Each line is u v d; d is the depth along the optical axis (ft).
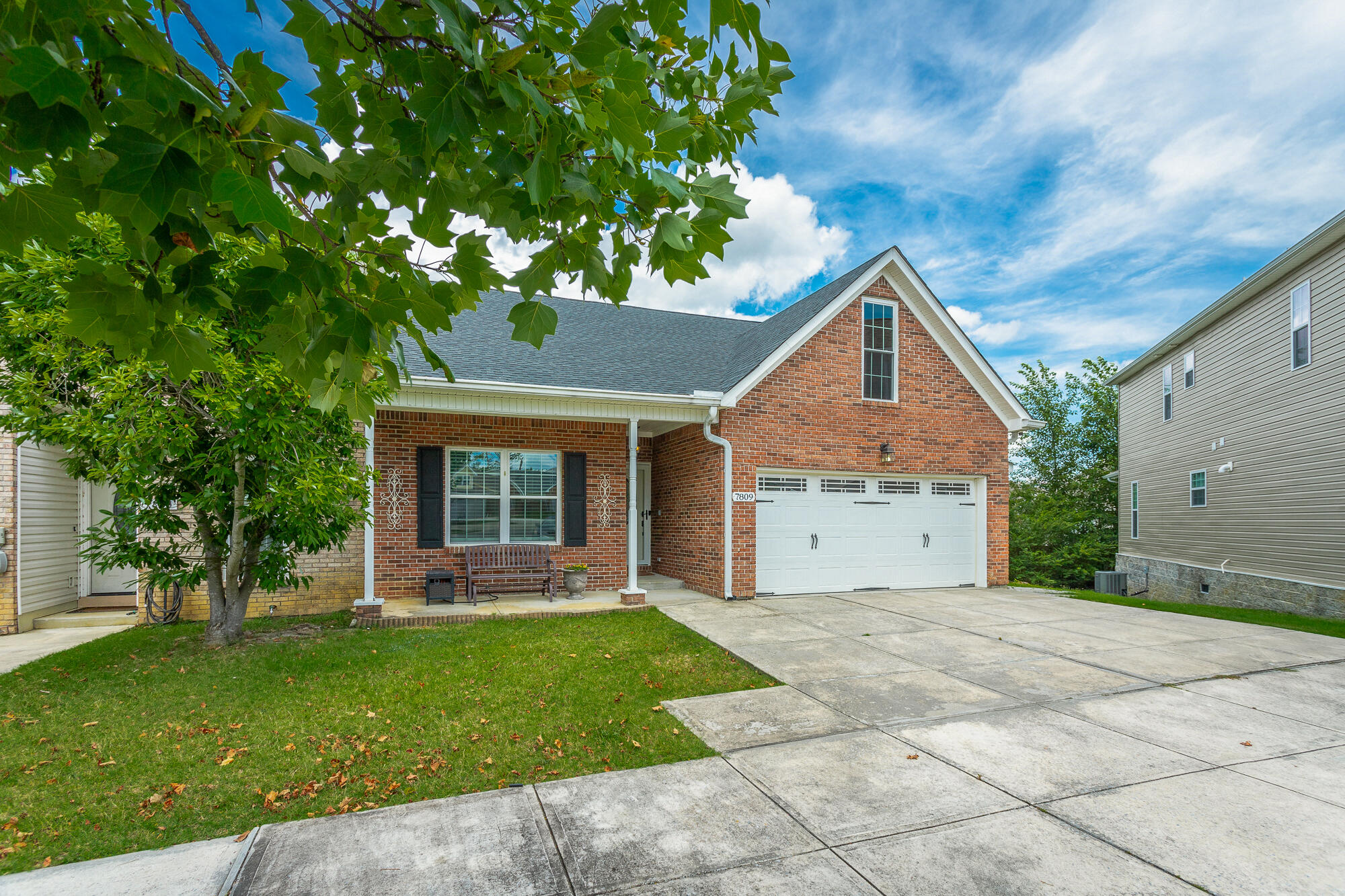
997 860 10.64
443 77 5.13
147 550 22.90
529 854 10.84
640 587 39.86
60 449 31.96
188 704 17.89
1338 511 37.60
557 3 5.37
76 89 3.49
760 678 20.95
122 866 10.46
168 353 5.86
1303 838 11.33
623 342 43.01
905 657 23.40
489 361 35.29
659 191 6.35
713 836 11.42
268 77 4.72
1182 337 54.65
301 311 5.70
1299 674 21.62
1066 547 87.35
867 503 40.68
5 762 14.32
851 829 11.64
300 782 13.50
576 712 17.62
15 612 28.60
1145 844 11.12
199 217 5.14
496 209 6.63
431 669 21.30
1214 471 51.06
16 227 4.26
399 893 9.75
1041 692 19.48
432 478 35.70
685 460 40.70
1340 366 37.45
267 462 22.91
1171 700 18.79
